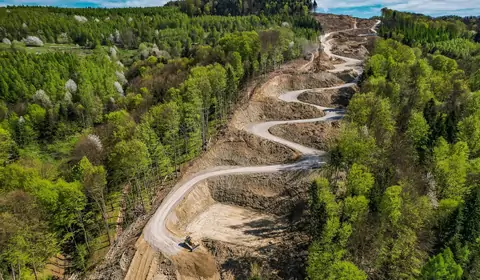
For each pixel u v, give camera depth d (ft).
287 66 428.97
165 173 246.06
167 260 177.58
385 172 181.78
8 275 158.92
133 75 544.21
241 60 392.27
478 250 146.41
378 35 636.89
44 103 435.94
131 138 228.22
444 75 341.62
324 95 349.82
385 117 231.09
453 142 229.25
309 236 189.57
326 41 624.59
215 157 260.01
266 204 226.79
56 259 183.21
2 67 479.82
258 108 326.85
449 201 159.74
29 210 164.14
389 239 156.35
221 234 202.80
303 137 277.64
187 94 267.18
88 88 451.94
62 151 344.90
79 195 175.94
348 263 137.18
